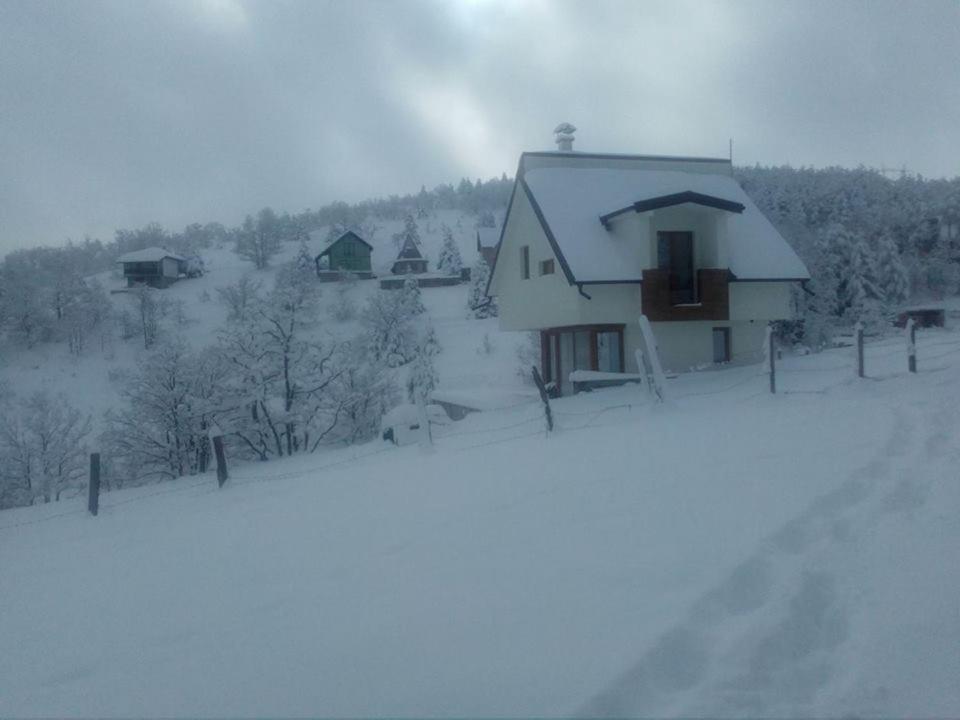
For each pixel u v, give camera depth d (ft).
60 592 25.20
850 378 57.16
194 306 217.77
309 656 16.46
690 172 93.50
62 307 177.68
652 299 75.20
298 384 91.91
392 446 57.57
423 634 17.01
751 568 19.66
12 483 92.68
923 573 19.40
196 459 90.33
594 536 23.58
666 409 52.29
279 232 336.90
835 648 16.16
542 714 13.08
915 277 199.21
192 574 24.88
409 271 268.82
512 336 183.52
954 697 14.03
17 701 16.10
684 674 14.88
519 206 89.10
